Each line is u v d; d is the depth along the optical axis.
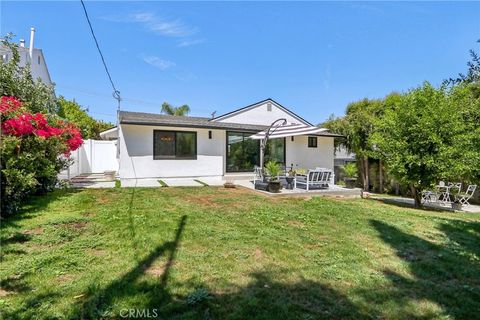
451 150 9.08
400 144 9.83
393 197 13.48
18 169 6.29
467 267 4.03
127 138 12.98
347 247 4.73
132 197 8.66
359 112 16.88
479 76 5.81
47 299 2.88
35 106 9.56
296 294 3.15
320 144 17.56
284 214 6.97
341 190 11.71
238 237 5.03
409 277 3.69
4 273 3.38
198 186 11.79
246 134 15.73
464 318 2.81
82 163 16.11
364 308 2.92
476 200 12.23
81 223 5.62
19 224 5.36
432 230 6.05
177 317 2.64
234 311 2.77
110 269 3.59
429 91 9.80
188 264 3.83
